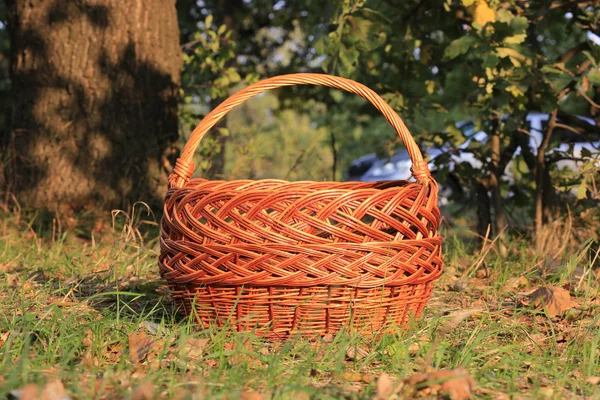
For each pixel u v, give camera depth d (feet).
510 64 14.12
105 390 6.52
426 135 16.89
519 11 15.72
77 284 11.17
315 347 7.86
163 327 8.73
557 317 10.30
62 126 18.13
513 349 8.52
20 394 6.17
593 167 14.76
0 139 19.03
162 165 18.69
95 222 17.43
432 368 7.54
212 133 21.84
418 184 8.61
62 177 18.01
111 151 18.16
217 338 7.96
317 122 53.83
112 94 18.22
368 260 8.09
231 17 33.19
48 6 18.31
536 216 16.10
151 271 13.20
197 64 21.98
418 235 8.46
